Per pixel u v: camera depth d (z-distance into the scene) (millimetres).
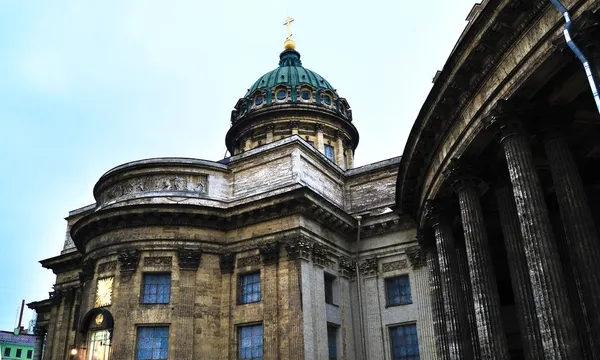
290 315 31484
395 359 34781
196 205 35281
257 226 35094
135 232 35375
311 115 54156
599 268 15344
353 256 37938
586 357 19328
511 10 16391
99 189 40250
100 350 33469
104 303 34625
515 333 29938
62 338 44219
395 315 35344
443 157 23156
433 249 28406
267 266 33531
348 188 40969
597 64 13578
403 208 30250
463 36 18328
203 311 33906
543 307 15328
